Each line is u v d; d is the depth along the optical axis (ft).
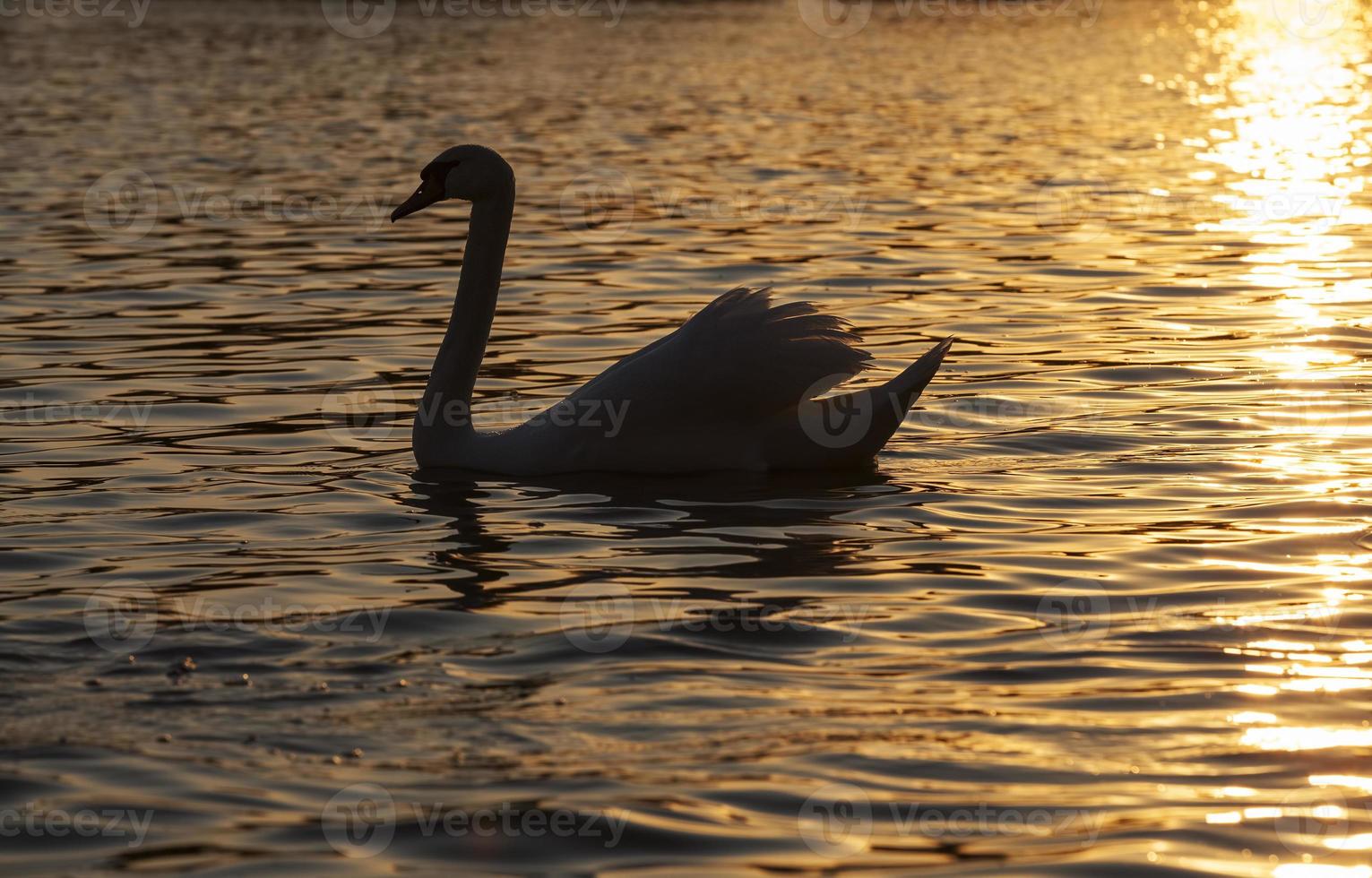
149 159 80.64
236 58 127.85
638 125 94.43
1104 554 27.40
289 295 51.72
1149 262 57.21
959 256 58.49
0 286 52.80
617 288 52.80
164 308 49.49
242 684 21.58
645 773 18.90
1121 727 20.29
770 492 31.27
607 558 27.30
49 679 21.68
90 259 57.62
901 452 34.12
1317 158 83.92
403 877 16.61
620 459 32.42
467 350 33.37
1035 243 61.00
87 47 133.69
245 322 47.60
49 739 19.79
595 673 22.03
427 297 51.52
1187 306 49.60
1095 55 142.31
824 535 28.58
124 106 100.17
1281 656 22.68
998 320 47.96
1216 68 133.69
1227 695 21.27
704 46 141.90
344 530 28.94
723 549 27.76
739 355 31.78
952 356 43.29
